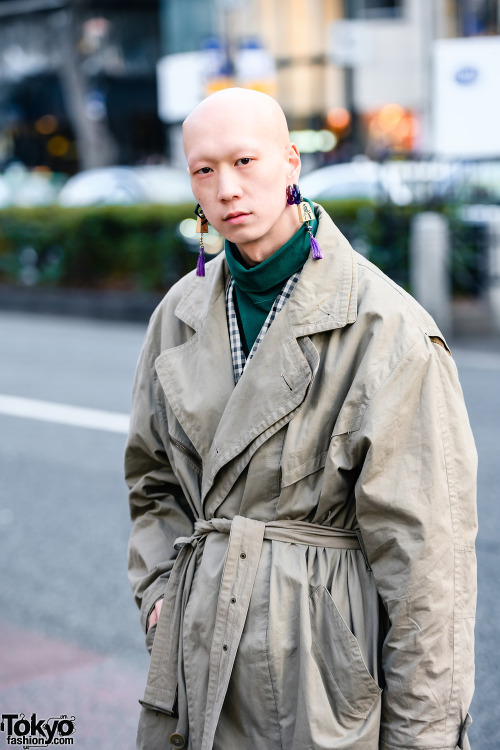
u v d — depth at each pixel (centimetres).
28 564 547
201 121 216
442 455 212
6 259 1606
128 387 966
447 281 1223
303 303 221
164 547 253
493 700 399
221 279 238
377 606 220
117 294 1459
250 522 222
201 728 223
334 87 2547
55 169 3114
